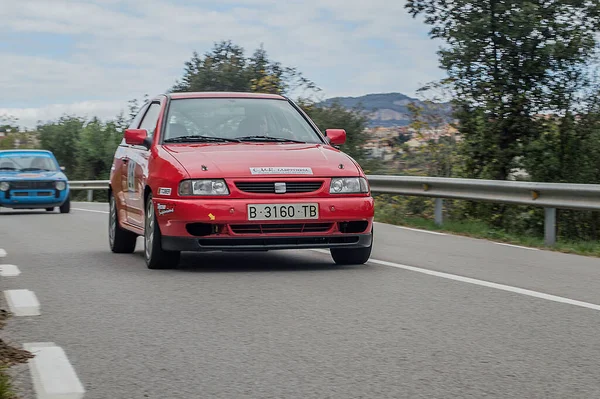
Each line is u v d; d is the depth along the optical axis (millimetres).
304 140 10734
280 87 28281
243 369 5344
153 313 7141
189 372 5281
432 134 23047
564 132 21938
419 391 4879
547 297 7984
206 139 10461
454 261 10734
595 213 20688
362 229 9781
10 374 5258
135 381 5090
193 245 9359
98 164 51469
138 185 10617
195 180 9391
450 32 22047
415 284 8680
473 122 22344
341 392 4848
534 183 14172
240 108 10969
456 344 6035
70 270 9914
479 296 8000
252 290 8281
